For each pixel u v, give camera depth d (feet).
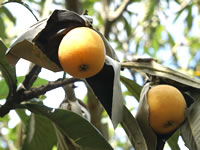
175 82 2.57
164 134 2.51
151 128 2.47
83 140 2.52
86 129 2.51
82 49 2.27
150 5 4.24
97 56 2.28
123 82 2.70
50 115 2.52
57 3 4.18
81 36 2.29
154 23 4.26
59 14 2.33
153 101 2.46
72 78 2.59
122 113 2.38
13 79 2.53
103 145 2.51
